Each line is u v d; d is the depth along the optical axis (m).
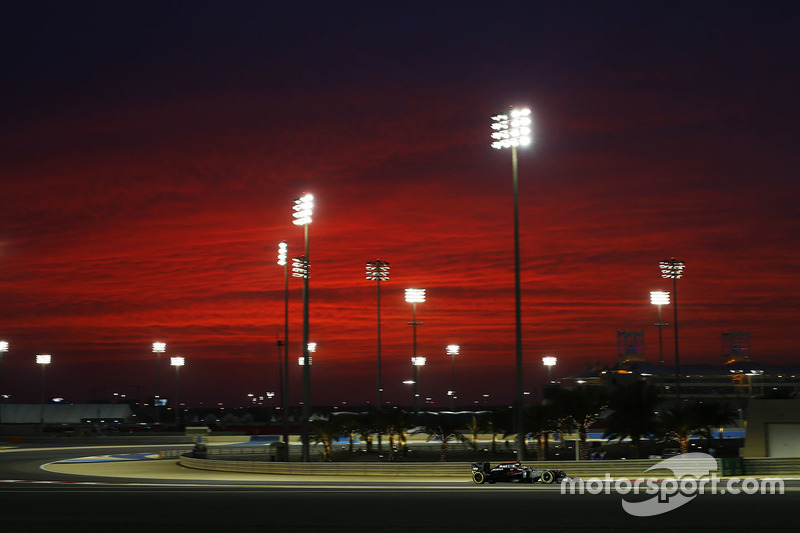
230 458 77.19
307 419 57.78
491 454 77.56
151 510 32.62
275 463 56.38
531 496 37.50
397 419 74.50
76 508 33.69
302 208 60.59
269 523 28.20
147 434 130.88
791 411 56.94
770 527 26.62
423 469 51.03
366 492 40.12
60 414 189.00
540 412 66.50
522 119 50.28
